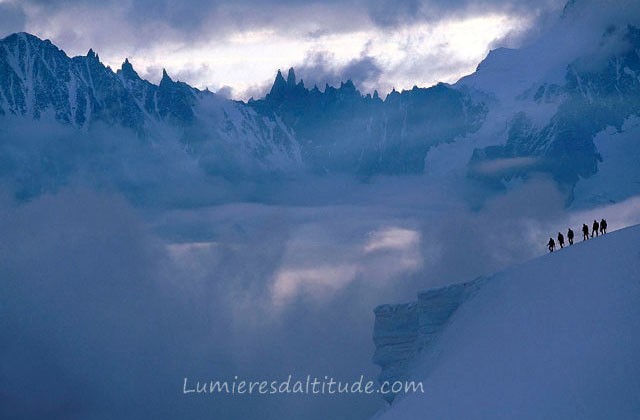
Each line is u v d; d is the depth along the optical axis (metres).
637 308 120.94
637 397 104.69
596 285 133.00
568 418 107.56
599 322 123.25
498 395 125.12
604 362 112.62
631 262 133.12
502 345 141.12
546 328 133.50
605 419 104.25
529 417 112.56
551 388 115.25
